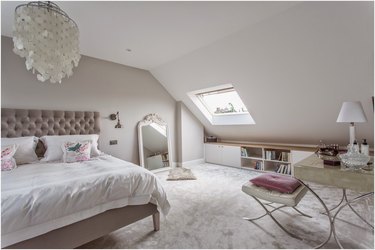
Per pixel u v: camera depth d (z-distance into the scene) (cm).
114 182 169
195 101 448
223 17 221
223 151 480
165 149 452
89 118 335
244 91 350
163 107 452
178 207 246
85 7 199
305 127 355
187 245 171
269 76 297
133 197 180
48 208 134
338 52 225
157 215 196
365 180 140
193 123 497
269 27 233
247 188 193
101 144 354
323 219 209
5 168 206
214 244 172
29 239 130
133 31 251
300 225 198
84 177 165
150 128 427
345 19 194
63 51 158
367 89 243
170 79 418
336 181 152
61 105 312
